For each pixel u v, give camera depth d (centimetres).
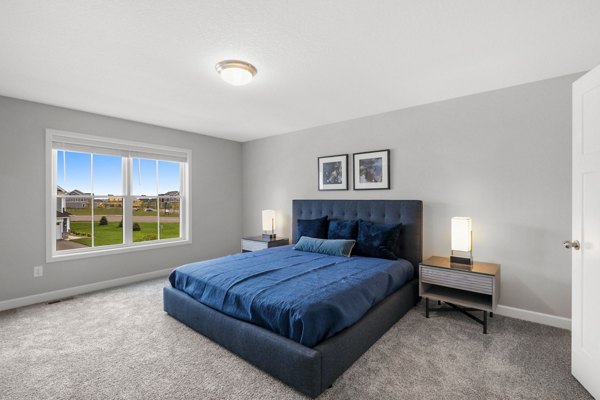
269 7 165
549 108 264
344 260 314
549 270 265
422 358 211
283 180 487
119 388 180
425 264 286
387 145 366
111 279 386
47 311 300
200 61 231
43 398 171
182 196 471
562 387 179
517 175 280
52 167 342
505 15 172
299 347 176
